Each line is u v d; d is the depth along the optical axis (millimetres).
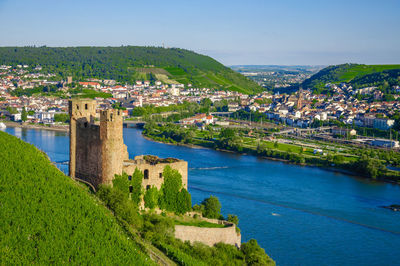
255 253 182125
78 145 183000
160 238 158500
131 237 146875
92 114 186750
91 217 143875
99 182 173250
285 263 198375
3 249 119000
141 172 178750
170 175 188000
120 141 171375
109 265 124688
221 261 166125
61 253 124688
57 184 159625
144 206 181000
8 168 163625
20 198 144250
